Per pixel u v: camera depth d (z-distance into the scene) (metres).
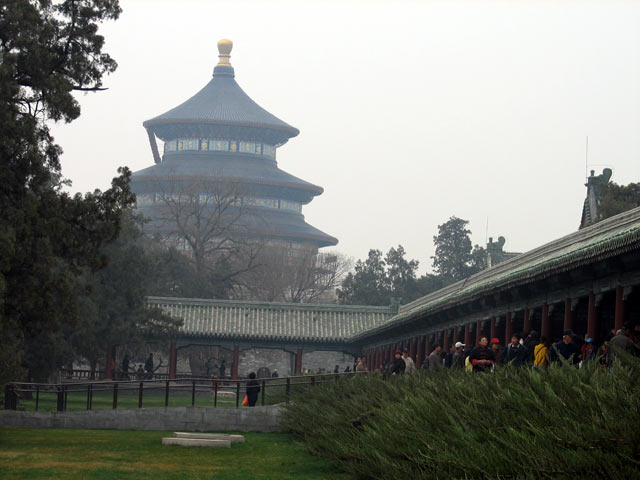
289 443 35.78
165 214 136.00
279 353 124.31
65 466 27.62
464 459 17.45
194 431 43.44
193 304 88.50
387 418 22.66
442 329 55.66
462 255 137.75
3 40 36.69
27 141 35.09
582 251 30.61
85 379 80.62
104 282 73.62
